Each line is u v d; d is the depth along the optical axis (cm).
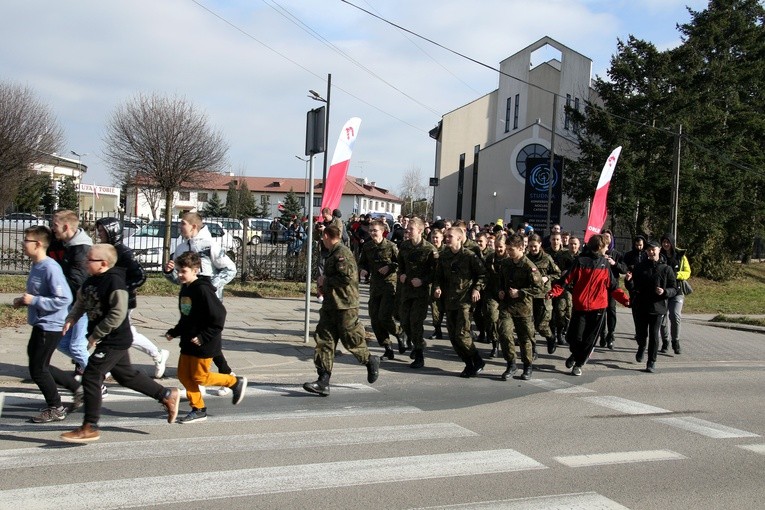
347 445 552
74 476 455
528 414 686
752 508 450
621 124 2964
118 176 2995
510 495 453
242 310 1319
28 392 676
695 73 2997
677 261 1124
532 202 3172
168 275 711
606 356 1086
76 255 655
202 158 2788
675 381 905
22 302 557
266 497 431
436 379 845
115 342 531
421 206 8381
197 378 593
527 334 865
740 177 2981
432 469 500
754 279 3106
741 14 3438
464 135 5006
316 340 727
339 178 1042
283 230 1791
